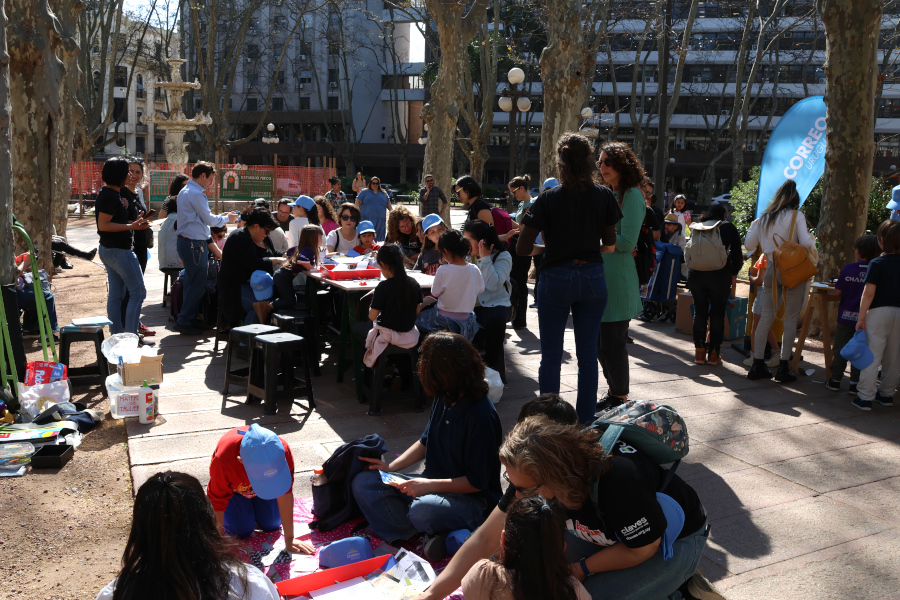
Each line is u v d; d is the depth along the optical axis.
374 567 3.19
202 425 5.21
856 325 5.97
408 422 5.39
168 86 31.81
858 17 7.93
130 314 6.95
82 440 4.93
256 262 7.17
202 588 1.81
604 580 2.39
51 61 9.64
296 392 5.66
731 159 53.75
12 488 4.14
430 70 49.78
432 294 5.74
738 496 4.20
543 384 4.50
